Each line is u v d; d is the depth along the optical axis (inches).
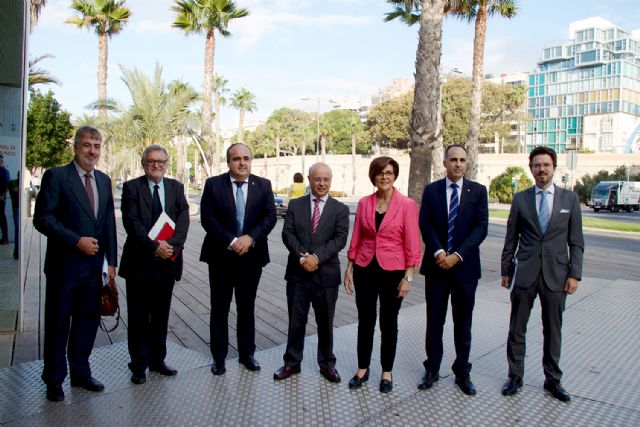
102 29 948.0
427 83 348.2
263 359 175.9
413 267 148.7
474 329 218.2
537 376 164.4
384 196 153.6
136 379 153.1
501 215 1091.9
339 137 2910.9
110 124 791.1
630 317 241.0
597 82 3846.0
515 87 2192.4
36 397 142.3
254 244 164.2
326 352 159.3
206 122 978.1
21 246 200.5
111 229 151.7
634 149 2780.5
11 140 199.3
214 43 981.8
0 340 191.6
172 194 161.3
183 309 244.5
